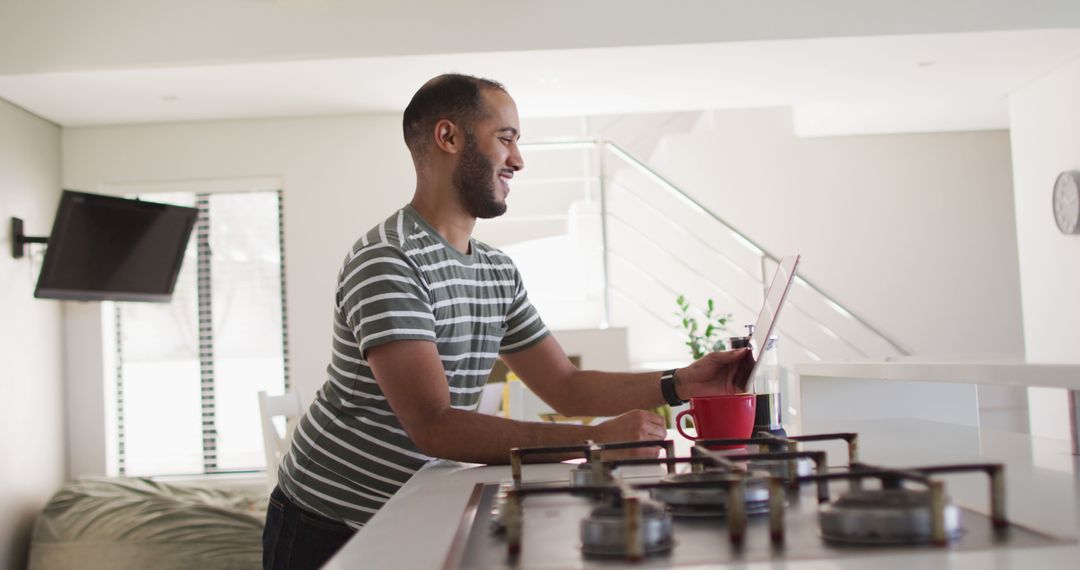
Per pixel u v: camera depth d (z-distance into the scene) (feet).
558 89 15.43
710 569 1.65
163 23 13.10
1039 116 15.92
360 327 4.13
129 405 16.55
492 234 18.89
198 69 13.23
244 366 16.65
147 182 16.12
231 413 16.58
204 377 16.61
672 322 20.72
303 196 16.11
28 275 14.70
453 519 2.42
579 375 5.05
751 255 21.02
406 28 13.17
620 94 15.93
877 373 4.44
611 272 20.72
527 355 5.14
